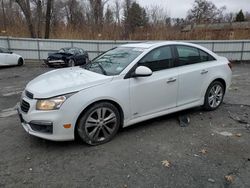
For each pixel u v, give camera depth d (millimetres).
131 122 4152
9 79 10234
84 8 31734
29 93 3707
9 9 25562
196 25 22969
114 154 3555
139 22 23578
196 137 4121
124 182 2918
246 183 2900
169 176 3029
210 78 5156
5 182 2922
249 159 3416
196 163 3314
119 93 3877
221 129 4465
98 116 3777
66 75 4141
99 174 3078
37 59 18922
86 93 3604
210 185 2863
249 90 7789
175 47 4695
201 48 5156
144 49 4387
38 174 3080
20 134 4234
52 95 3477
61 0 33094
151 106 4320
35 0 24094
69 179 2980
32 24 23203
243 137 4129
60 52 15922
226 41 18219
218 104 5547
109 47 19125
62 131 3518
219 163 3318
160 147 3762
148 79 4195
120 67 4145
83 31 22953
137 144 3857
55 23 24625
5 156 3506
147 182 2916
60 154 3557
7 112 5492
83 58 16734
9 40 18312
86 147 3754
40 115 3473
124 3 29094
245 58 18516
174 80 4512
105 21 24609
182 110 5051
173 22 23375
